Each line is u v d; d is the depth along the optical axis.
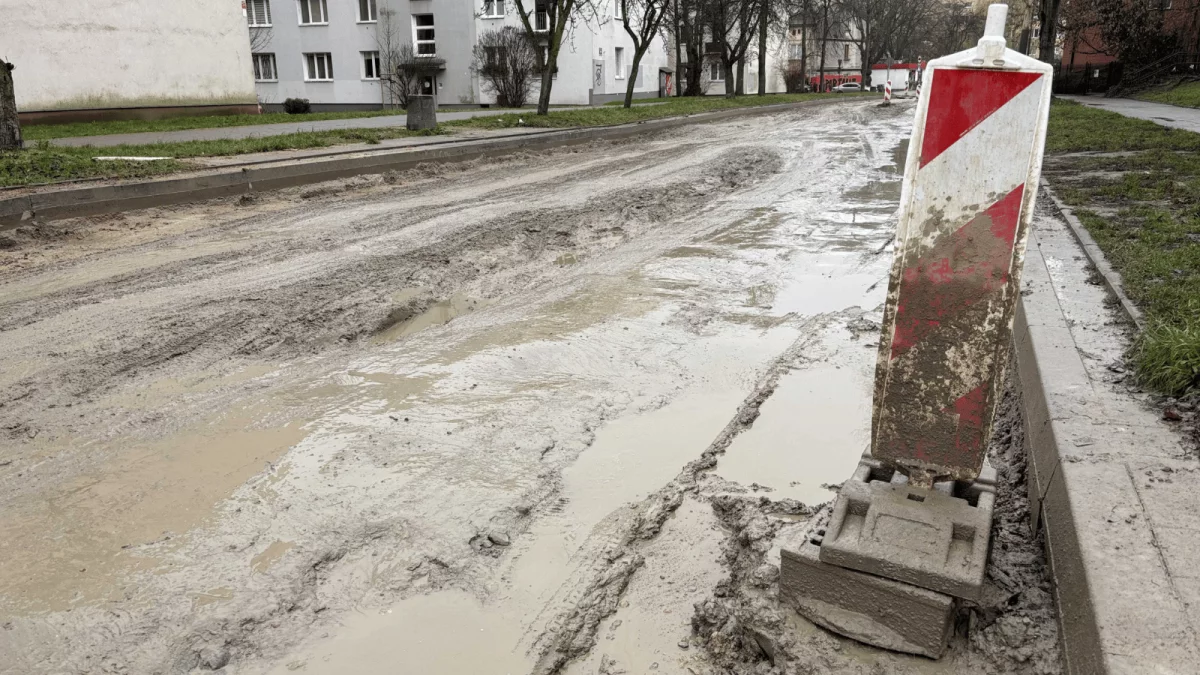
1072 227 7.05
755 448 4.05
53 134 17.86
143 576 2.99
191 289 6.60
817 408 4.54
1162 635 1.99
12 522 3.34
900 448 2.55
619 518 3.40
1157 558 2.29
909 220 2.40
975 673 2.29
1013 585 2.60
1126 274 5.25
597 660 2.62
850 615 2.45
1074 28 42.47
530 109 37.34
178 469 3.78
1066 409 3.35
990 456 3.85
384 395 4.68
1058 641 2.30
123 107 24.22
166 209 10.01
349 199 11.04
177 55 25.48
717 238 8.93
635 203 10.91
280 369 5.05
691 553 3.17
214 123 21.62
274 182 12.07
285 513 3.40
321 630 2.73
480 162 15.42
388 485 3.64
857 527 2.50
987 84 2.23
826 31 66.12
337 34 44.16
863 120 28.61
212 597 2.87
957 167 2.31
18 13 21.44
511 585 2.96
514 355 5.33
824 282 7.12
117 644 2.64
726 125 26.45
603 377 4.99
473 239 8.54
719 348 5.49
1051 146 14.88
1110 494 2.64
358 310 6.14
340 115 25.58
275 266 7.34
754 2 44.12
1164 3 40.75
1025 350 4.41
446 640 2.68
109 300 6.28
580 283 7.07
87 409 4.42
